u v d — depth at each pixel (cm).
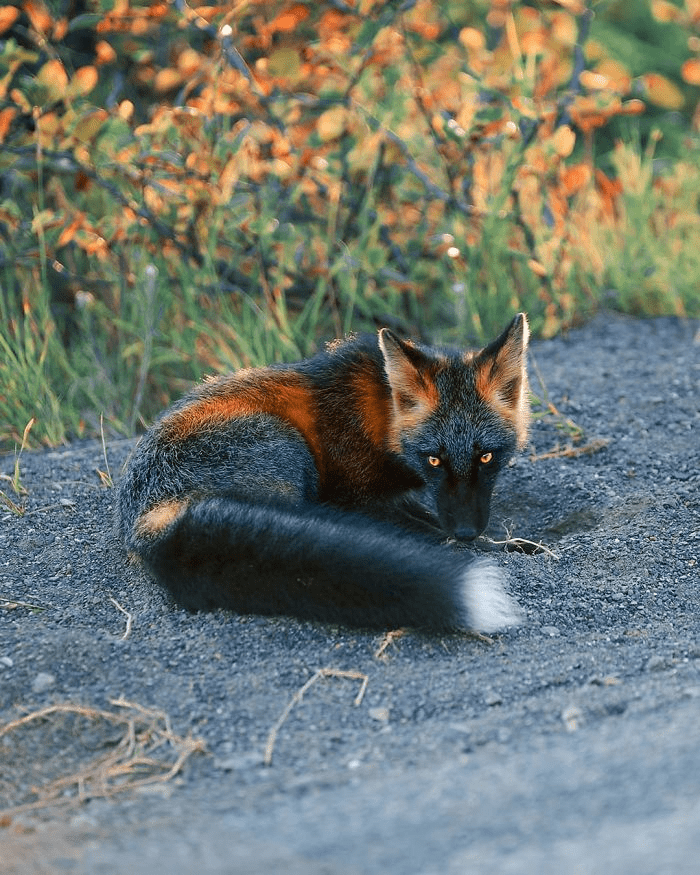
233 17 1249
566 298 1318
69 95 1141
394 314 1370
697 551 824
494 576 757
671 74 2053
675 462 968
